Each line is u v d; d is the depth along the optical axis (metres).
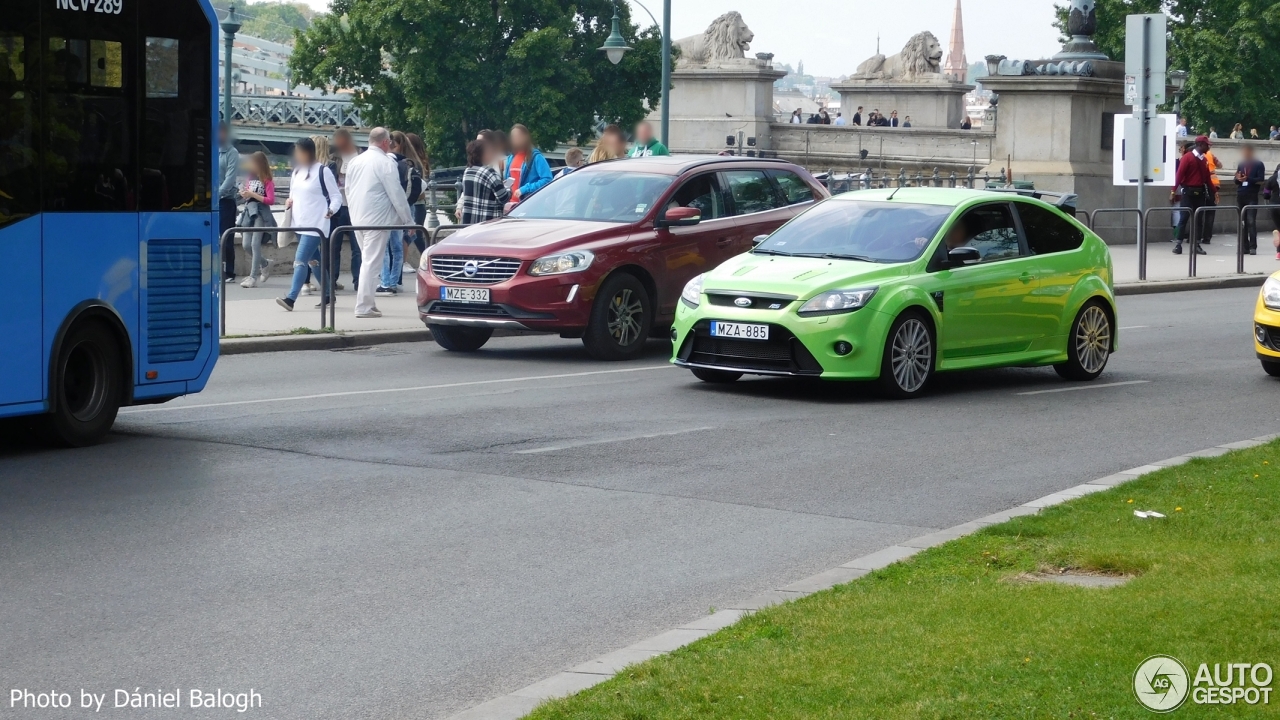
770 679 5.34
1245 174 32.19
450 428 11.63
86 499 8.97
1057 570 7.09
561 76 63.38
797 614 6.32
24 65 10.00
